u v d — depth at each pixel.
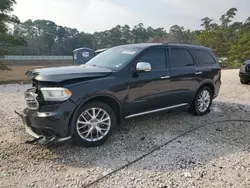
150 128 4.70
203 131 4.58
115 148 3.80
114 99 3.91
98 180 2.92
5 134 4.34
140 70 4.11
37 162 3.35
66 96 3.44
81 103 3.56
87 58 17.30
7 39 18.42
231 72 17.94
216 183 2.86
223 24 64.12
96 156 3.54
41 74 3.62
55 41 103.00
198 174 3.06
